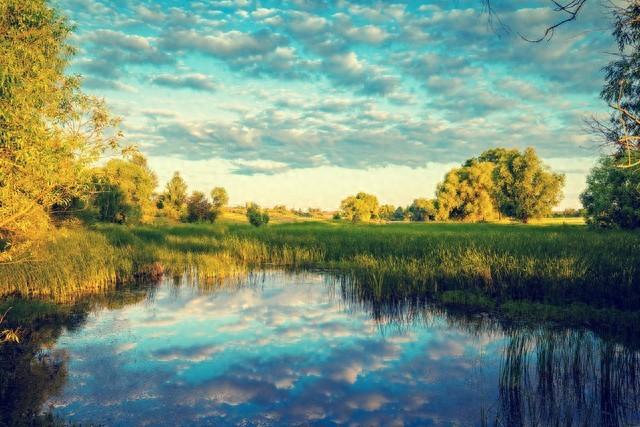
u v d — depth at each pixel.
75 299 15.02
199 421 6.39
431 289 15.69
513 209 67.56
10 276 15.28
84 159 8.85
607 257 15.10
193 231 40.91
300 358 9.05
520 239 21.94
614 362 8.23
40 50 8.40
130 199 52.88
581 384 7.34
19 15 7.96
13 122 7.50
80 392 7.39
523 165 65.62
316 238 31.34
